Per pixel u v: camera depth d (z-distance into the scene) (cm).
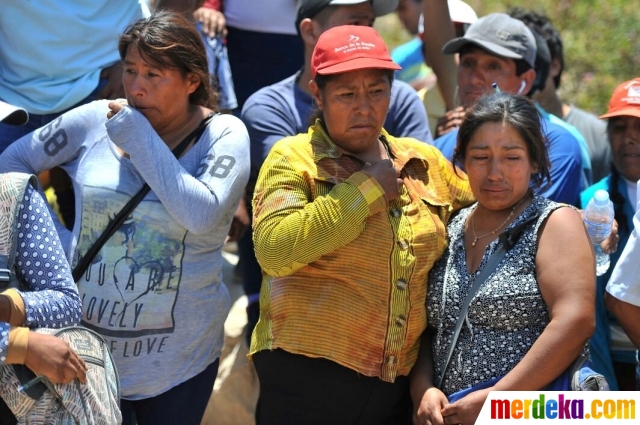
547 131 637
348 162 497
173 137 526
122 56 521
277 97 645
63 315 460
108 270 506
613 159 622
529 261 473
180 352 516
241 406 677
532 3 1320
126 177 511
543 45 706
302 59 762
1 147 620
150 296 506
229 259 725
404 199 498
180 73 514
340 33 500
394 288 484
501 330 475
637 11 1284
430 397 481
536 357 457
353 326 481
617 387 595
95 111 530
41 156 533
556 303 461
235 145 521
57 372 441
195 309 520
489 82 672
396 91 650
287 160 493
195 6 707
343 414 490
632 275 511
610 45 1250
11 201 461
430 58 773
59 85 627
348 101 491
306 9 637
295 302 488
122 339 506
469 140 490
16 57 630
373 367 484
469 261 492
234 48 759
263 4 743
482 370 475
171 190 496
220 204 507
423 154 523
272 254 475
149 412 520
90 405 454
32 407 443
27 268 463
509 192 482
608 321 594
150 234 506
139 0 656
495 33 671
